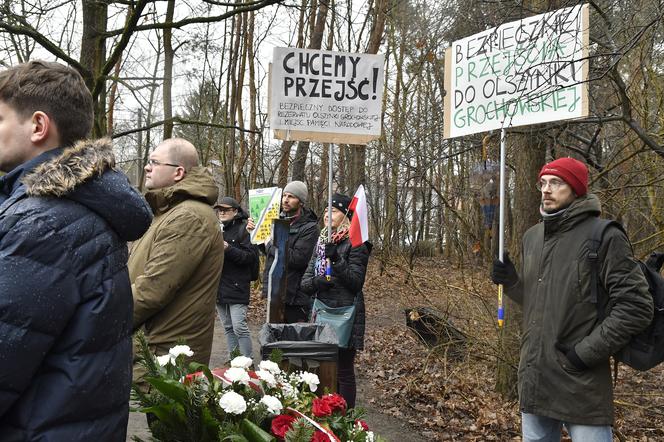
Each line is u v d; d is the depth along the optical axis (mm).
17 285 1308
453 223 8039
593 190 5352
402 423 5047
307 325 3664
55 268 1359
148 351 2219
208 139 16375
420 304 7164
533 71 3832
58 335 1377
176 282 2723
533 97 3617
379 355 7375
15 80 1562
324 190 17781
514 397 5281
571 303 2807
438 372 6027
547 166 2963
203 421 2018
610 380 2814
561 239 2906
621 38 4176
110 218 1489
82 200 1452
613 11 4086
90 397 1414
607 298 2768
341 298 4266
